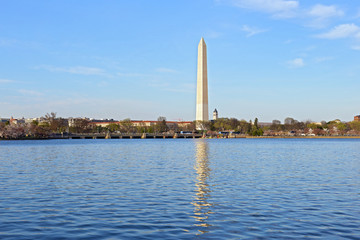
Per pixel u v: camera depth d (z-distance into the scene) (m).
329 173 48.47
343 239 19.70
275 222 22.94
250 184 38.31
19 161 67.12
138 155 85.44
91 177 43.81
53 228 21.75
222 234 20.59
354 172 49.56
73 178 42.94
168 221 23.25
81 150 108.69
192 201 29.30
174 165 59.66
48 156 81.12
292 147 136.88
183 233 20.78
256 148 126.56
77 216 24.50
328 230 21.27
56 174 46.78
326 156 83.50
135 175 45.81
